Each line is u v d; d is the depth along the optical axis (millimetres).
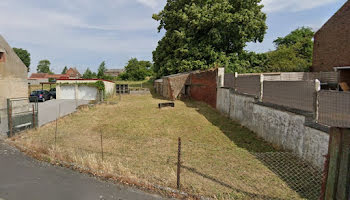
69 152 7363
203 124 11711
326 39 16281
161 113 14664
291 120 7020
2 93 14906
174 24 24703
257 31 22438
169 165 6332
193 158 6914
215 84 16125
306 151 6168
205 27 21594
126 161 6641
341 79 14820
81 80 25500
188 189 4883
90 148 7922
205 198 4488
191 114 14180
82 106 17188
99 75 53188
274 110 8148
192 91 21375
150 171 5883
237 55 23578
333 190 2988
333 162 3000
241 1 20938
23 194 4758
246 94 10906
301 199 4445
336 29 15328
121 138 9383
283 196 4578
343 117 4789
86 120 12898
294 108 6969
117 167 6145
